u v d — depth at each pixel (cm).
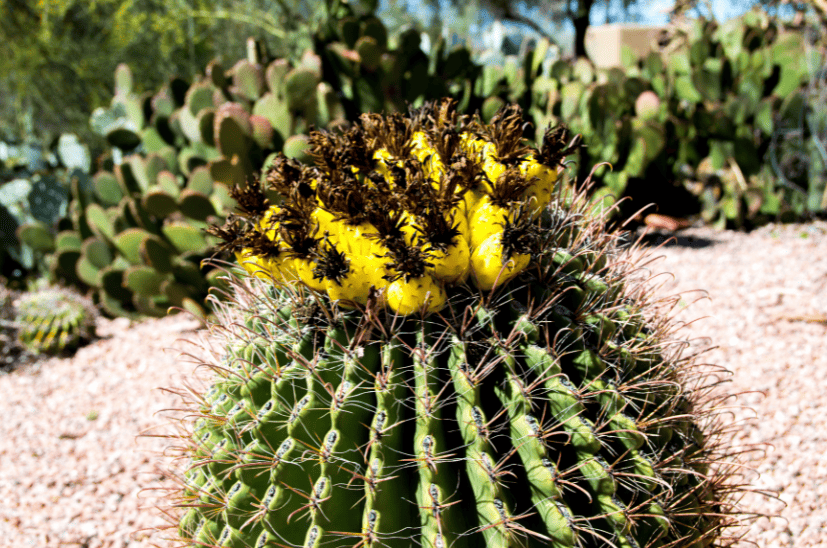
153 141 569
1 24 1168
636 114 646
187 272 489
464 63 596
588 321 142
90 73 1230
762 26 693
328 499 129
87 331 508
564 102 556
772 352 377
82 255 563
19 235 589
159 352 472
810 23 642
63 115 1298
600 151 544
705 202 607
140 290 503
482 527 125
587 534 134
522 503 132
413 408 134
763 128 584
